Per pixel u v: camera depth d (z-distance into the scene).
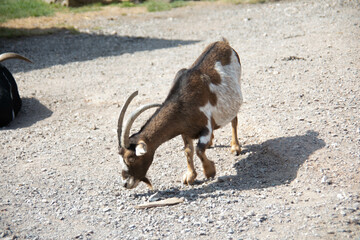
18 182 5.85
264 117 7.20
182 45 13.73
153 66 11.52
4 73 8.49
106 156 6.66
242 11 18.30
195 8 19.61
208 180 5.72
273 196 5.03
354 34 11.98
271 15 16.97
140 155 4.85
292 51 11.13
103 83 10.32
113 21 17.72
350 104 7.21
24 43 14.76
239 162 6.10
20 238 4.49
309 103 7.52
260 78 9.30
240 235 4.31
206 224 4.58
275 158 5.93
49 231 4.62
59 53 13.54
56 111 8.77
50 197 5.43
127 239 4.41
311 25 14.24
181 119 5.29
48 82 10.67
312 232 4.21
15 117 8.56
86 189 5.62
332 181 5.10
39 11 19.03
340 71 8.94
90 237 4.49
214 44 6.12
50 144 7.19
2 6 19.52
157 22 17.36
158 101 8.70
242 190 5.30
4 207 5.15
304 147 5.92
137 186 5.71
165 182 5.77
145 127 5.20
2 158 6.69
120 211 5.03
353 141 5.88
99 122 8.05
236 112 5.96
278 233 4.28
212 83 5.58
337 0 18.14
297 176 5.35
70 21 17.72
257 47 12.30
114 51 13.55
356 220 4.32
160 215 4.86
